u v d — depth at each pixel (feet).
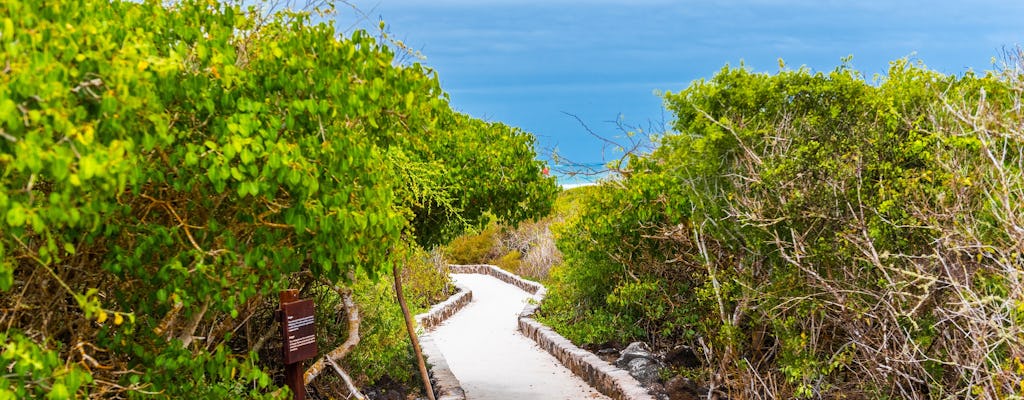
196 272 13.99
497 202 27.35
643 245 32.78
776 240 22.12
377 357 30.17
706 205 27.04
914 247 21.49
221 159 12.17
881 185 21.57
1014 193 18.71
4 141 9.17
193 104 12.78
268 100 13.23
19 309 13.85
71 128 9.16
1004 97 23.36
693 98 28.55
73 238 13.85
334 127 13.71
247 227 14.89
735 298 26.22
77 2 11.16
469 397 33.53
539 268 82.99
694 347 34.32
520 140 27.37
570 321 46.96
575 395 33.53
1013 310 16.89
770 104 26.86
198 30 13.12
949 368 21.04
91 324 16.01
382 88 13.61
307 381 21.79
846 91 25.44
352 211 14.10
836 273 22.67
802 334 22.68
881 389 22.39
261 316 23.94
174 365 14.42
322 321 27.61
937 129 21.65
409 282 57.06
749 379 25.04
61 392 10.87
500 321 60.44
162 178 12.78
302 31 13.80
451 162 25.38
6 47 8.96
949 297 19.65
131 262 13.64
